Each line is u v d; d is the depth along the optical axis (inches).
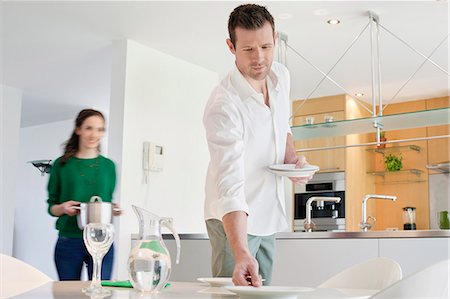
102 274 128.3
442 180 247.0
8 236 226.2
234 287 49.3
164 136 191.2
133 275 54.8
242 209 68.2
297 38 183.5
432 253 126.3
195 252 159.8
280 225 82.0
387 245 131.5
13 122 233.8
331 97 251.6
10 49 191.6
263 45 73.9
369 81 230.7
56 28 173.2
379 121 155.2
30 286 65.2
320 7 159.3
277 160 82.2
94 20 167.2
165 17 164.7
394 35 173.3
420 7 160.2
